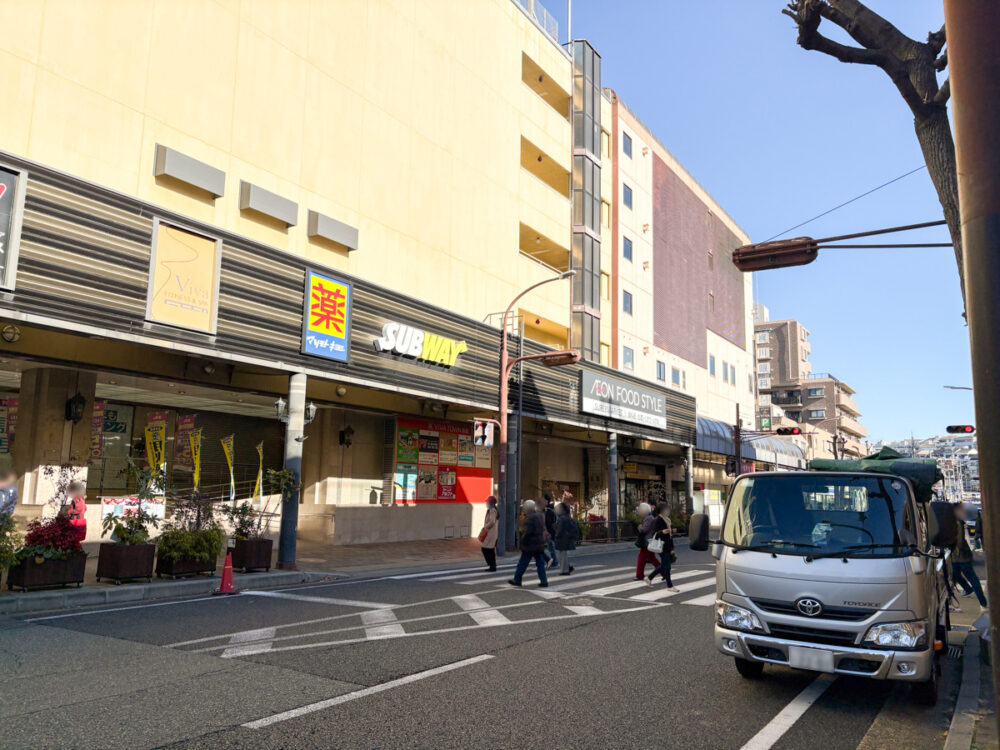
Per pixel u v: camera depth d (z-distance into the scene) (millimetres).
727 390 48906
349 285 16875
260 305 14742
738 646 5941
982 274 2809
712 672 6855
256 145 17062
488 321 25125
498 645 7789
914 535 5789
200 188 15562
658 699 5891
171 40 15336
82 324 11742
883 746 4941
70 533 10750
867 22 5672
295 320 15492
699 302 45656
